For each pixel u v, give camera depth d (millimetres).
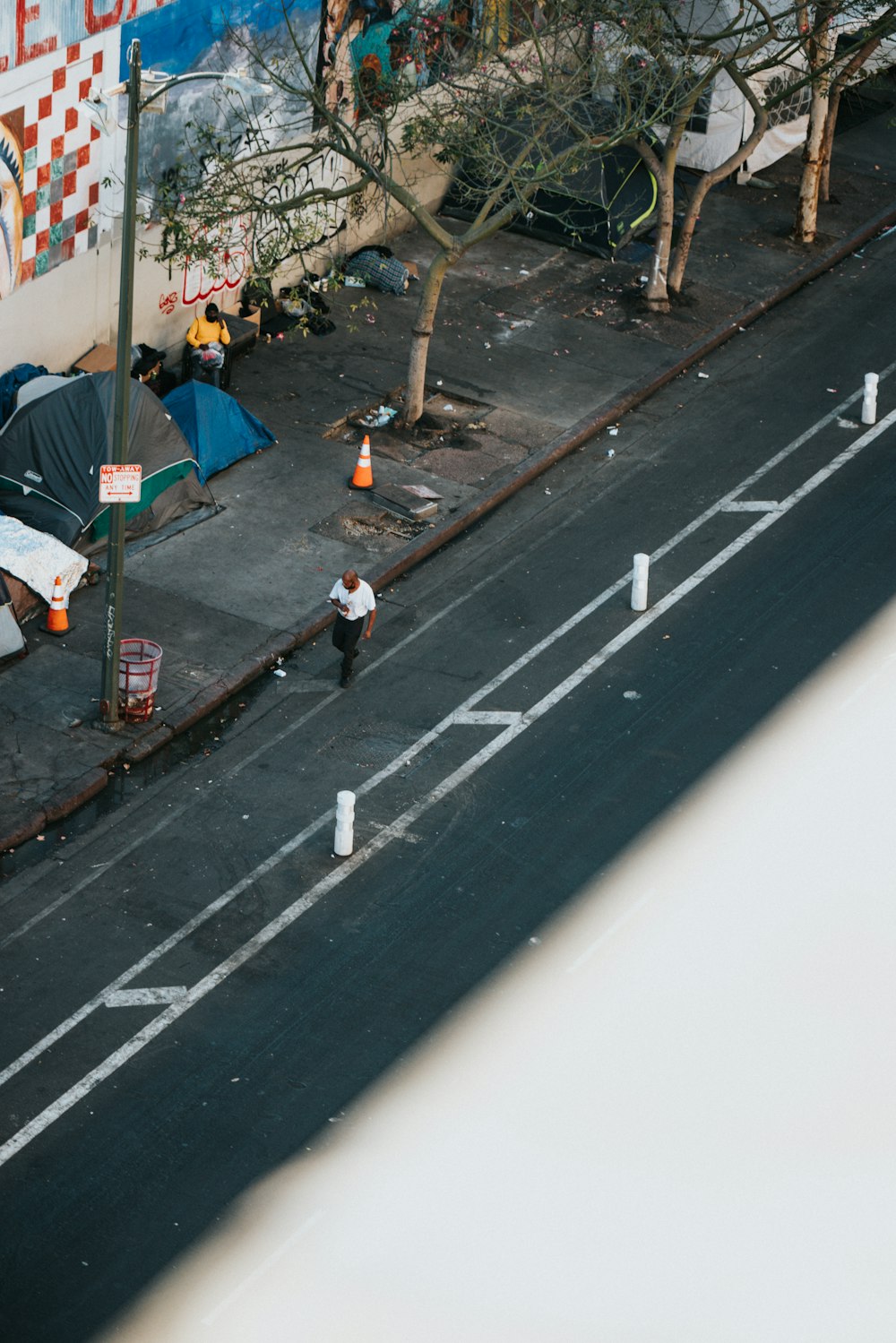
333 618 21000
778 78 34562
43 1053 14719
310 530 22562
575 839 17656
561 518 23578
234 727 19156
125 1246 13000
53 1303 12508
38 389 22000
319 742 18969
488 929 16453
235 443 23656
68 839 17312
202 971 15742
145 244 24406
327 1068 14781
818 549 23047
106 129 17969
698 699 19969
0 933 16016
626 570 22422
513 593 21828
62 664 19672
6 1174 13539
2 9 20203
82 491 21125
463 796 18219
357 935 16281
